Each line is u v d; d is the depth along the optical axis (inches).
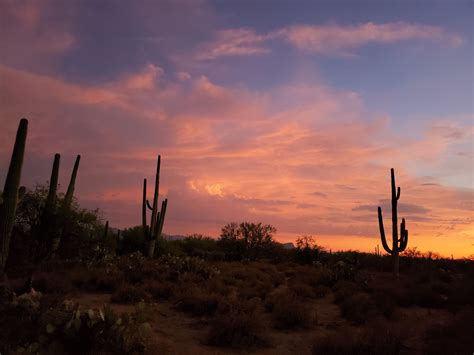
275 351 322.3
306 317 398.3
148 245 1026.1
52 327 245.9
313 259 1172.5
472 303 469.7
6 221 602.2
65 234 804.6
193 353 299.7
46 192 833.5
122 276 616.1
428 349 284.4
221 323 339.9
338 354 290.4
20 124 632.4
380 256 1163.3
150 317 381.1
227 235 1316.4
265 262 1216.2
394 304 458.0
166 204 1056.8
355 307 435.5
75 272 617.9
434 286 626.5
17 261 689.6
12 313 285.6
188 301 450.6
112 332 256.1
